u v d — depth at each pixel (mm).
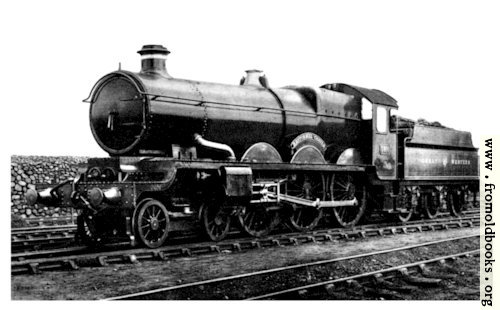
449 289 9664
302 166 14172
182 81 12602
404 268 10414
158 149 12102
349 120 16203
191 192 12359
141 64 12656
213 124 12695
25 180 18203
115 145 12141
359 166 15797
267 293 8766
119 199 11008
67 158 19281
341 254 11828
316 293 8773
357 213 16406
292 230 14664
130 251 10719
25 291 8250
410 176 17734
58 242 12383
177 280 9086
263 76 15062
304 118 14805
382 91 17672
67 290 8375
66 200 11898
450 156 19891
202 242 12375
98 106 12328
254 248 12344
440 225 16797
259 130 13758
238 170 12219
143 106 11508
